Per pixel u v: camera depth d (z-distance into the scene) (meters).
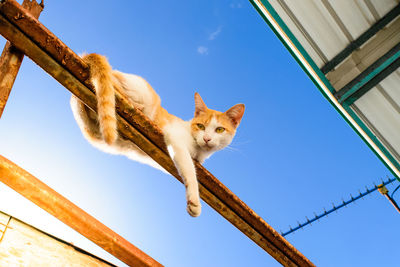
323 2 3.08
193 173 2.46
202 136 3.43
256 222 2.48
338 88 3.29
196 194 2.39
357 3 3.07
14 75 1.73
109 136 1.95
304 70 3.20
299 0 3.07
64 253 1.85
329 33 3.19
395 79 3.30
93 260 1.96
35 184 1.69
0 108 1.64
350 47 3.22
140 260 2.03
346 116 3.42
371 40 3.21
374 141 3.59
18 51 1.79
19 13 1.66
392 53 3.05
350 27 3.17
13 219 1.74
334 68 3.29
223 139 3.63
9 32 1.69
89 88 1.97
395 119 3.52
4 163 1.62
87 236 1.89
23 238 1.74
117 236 1.98
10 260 1.65
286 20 3.10
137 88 3.15
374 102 3.45
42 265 1.74
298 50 3.09
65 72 1.86
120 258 2.02
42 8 2.38
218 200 2.44
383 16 3.13
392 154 3.72
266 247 2.61
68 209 1.79
